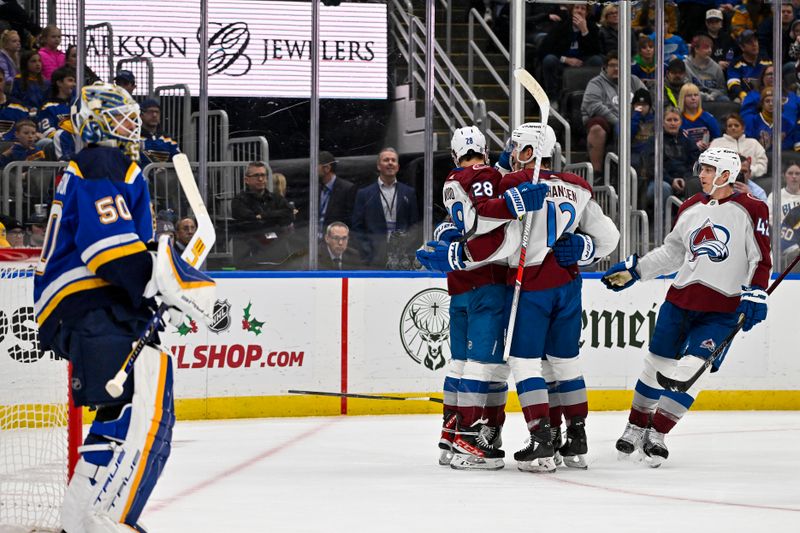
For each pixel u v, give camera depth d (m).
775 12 28.28
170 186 26.36
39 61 25.69
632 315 26.78
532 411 16.67
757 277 18.00
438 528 12.35
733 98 29.39
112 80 26.44
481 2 29.78
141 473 9.67
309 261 26.48
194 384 24.30
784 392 27.14
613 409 26.69
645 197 28.73
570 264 16.86
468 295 17.19
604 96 29.45
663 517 13.18
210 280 9.92
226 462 18.11
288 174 26.89
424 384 25.89
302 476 16.56
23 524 12.03
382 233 27.11
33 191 25.17
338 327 25.34
